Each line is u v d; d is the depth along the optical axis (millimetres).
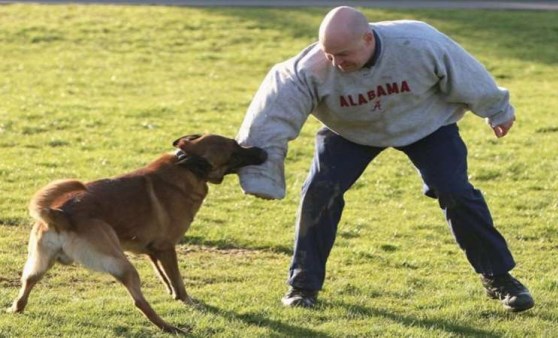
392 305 10508
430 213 15461
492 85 9828
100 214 9422
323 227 10188
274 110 9750
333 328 9570
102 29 34594
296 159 19297
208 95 25906
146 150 19469
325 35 9148
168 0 40250
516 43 35094
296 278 10289
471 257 10312
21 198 15273
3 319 9398
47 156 18562
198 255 12617
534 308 10516
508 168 18734
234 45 33406
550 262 12742
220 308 10125
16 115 22047
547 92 27844
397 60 9406
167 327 9258
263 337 9250
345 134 10000
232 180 17047
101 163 18188
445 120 9891
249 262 12375
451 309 10352
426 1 42562
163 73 28984
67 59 30375
